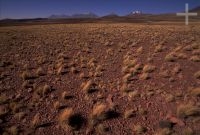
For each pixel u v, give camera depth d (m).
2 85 12.45
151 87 10.80
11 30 49.38
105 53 20.05
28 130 7.98
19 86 12.30
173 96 9.37
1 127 8.19
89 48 22.92
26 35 36.59
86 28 48.47
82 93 10.98
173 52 16.53
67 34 35.88
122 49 21.22
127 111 8.58
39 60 17.86
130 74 12.63
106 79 12.77
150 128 7.66
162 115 8.29
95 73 13.47
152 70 13.21
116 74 13.55
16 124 8.41
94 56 19.05
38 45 25.56
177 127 7.36
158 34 29.78
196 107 7.98
